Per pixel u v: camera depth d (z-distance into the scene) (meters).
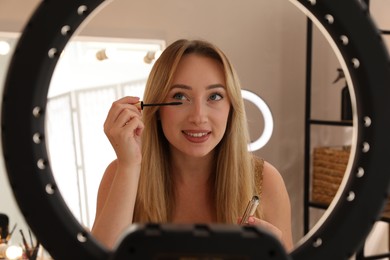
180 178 0.94
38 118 0.35
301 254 0.37
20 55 0.34
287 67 1.78
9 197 1.39
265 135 1.68
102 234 0.72
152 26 1.48
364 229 0.37
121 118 0.77
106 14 1.41
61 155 1.31
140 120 0.80
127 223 0.74
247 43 1.67
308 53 1.79
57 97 1.33
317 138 1.91
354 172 0.38
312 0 0.37
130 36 1.44
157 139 0.92
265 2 1.71
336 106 1.92
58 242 0.36
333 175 1.78
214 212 0.95
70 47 1.36
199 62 0.89
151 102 0.90
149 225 0.35
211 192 0.95
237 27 1.64
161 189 0.92
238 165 0.98
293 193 1.84
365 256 1.97
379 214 0.37
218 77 0.89
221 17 1.60
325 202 1.81
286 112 1.80
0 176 1.38
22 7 1.39
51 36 0.35
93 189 1.31
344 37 0.37
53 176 0.36
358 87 0.37
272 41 1.73
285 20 1.76
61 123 1.32
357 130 0.38
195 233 0.34
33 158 0.35
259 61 1.71
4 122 0.34
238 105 0.95
